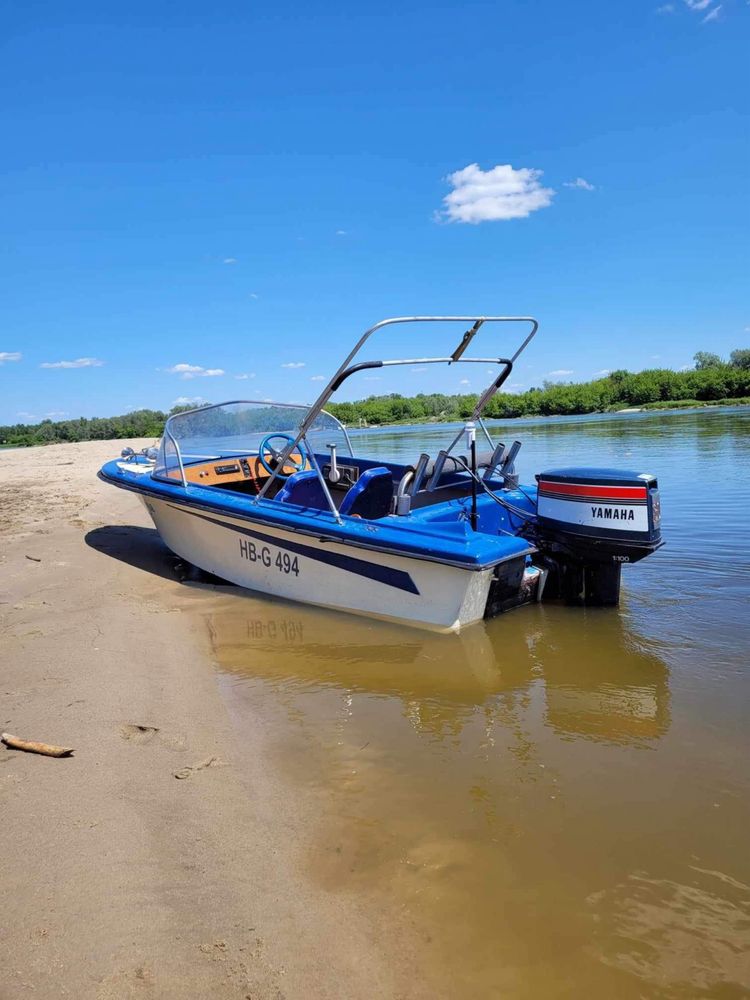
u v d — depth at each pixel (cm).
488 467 580
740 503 876
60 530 839
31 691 374
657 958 195
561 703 361
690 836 249
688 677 386
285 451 545
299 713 358
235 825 257
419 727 340
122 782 284
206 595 583
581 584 514
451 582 457
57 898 215
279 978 186
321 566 526
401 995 182
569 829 254
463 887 224
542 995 182
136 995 179
